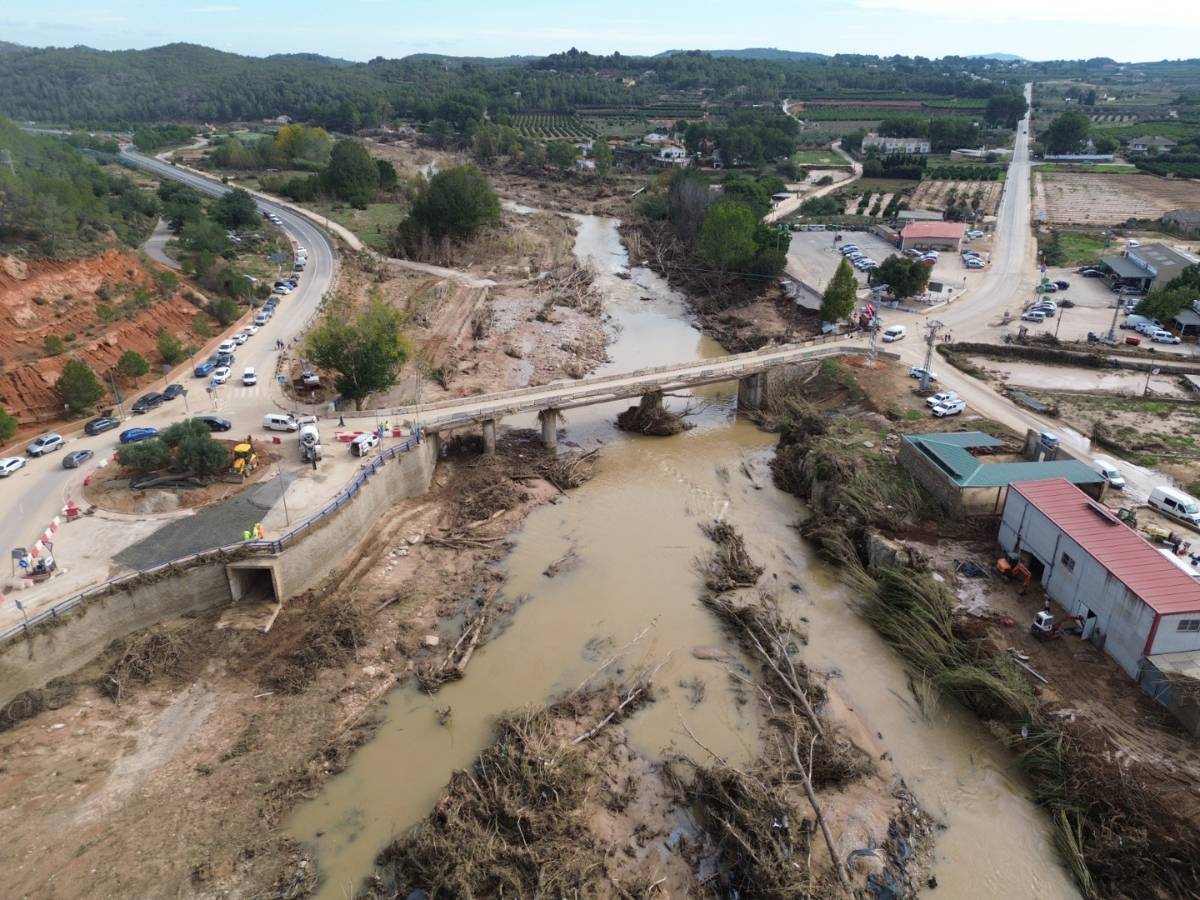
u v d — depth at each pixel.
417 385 85.75
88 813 40.12
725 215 121.25
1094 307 108.00
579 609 56.59
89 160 171.88
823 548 62.53
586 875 36.66
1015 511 55.03
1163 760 40.00
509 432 82.19
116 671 47.97
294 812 40.94
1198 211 155.50
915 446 66.00
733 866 37.62
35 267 80.12
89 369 70.44
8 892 36.22
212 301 99.12
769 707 47.59
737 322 111.69
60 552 52.50
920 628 50.97
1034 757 42.38
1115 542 48.53
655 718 47.00
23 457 63.53
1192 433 72.00
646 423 83.06
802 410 80.50
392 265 133.00
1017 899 36.50
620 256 153.38
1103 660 46.47
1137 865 36.28
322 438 68.94
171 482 59.97
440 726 46.38
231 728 45.62
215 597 53.50
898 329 96.00
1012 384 84.00
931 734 45.75
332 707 47.38
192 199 145.75
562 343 104.56
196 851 38.59
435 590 58.22
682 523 67.44
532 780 40.69
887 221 160.12
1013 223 156.25
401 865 37.53
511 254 145.00
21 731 44.00
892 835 39.38
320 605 55.25
